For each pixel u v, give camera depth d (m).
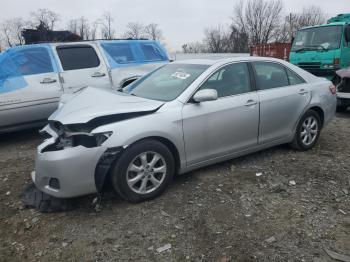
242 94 4.75
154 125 3.93
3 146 6.49
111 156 3.69
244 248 3.20
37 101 6.66
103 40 7.91
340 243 3.27
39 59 6.88
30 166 5.31
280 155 5.46
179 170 4.29
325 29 11.87
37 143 6.62
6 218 3.75
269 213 3.78
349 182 4.52
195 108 4.27
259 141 5.00
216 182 4.50
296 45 12.62
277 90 5.12
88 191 3.71
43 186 3.78
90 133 3.66
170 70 5.02
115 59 7.81
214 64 4.69
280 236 3.37
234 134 4.66
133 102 4.14
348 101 8.70
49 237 3.40
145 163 3.94
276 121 5.11
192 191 4.27
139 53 8.27
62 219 3.70
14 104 6.43
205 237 3.37
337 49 11.27
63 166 3.56
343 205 3.95
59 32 11.70
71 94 5.27
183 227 3.53
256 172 4.81
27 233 3.48
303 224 3.57
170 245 3.25
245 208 3.88
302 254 3.12
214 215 3.74
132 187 3.91
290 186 4.41
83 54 7.41
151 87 4.80
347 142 6.21
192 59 5.26
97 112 3.82
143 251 3.18
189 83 4.44
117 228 3.53
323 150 5.73
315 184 4.46
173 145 4.14
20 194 4.29
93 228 3.53
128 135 3.75
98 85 7.39
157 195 4.10
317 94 5.63
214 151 4.53
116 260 3.08
